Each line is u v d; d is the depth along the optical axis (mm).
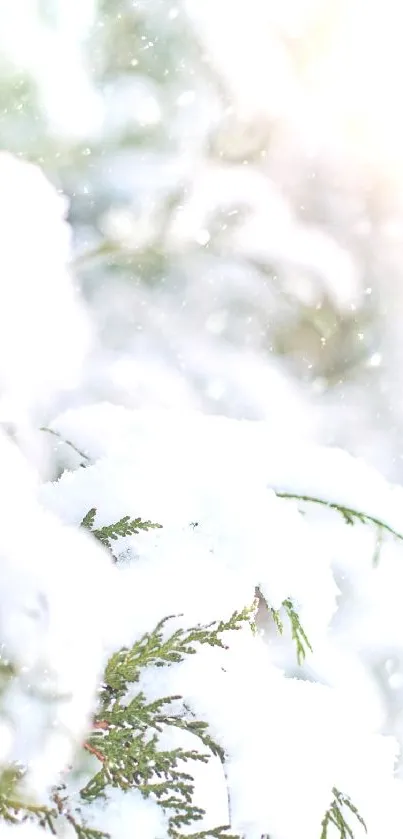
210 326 2809
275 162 3434
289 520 1432
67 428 1473
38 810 1271
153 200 2705
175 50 2893
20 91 2369
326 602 1425
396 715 1531
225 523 1414
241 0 3121
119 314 2666
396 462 2961
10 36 2291
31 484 1279
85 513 1398
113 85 2709
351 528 1519
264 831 1337
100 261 2654
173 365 2664
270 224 2941
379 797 1384
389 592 1534
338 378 3076
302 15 3439
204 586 1366
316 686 1396
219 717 1339
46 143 2486
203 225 2828
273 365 2865
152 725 1316
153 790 1306
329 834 1360
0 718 1245
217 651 1356
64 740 1251
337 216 3502
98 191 2629
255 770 1337
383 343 3133
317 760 1357
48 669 1248
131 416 1488
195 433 1476
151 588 1360
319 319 3008
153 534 1389
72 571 1264
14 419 1323
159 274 2777
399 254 3395
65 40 2389
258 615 1459
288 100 3324
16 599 1251
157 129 2783
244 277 2879
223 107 3125
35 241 1300
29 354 1302
